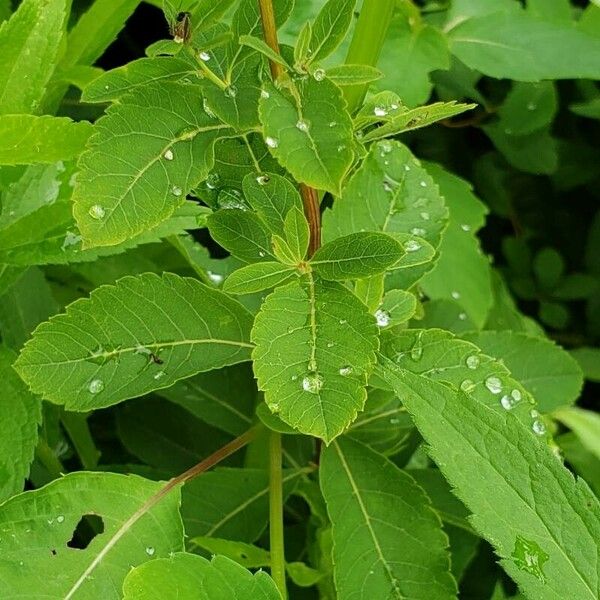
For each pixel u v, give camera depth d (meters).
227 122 0.42
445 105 0.42
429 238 0.49
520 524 0.42
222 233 0.45
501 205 0.79
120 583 0.44
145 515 0.45
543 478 0.42
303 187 0.44
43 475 0.53
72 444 0.58
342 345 0.42
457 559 0.56
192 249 0.53
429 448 0.42
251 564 0.48
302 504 0.56
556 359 0.55
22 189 0.49
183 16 0.42
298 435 0.52
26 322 0.53
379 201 0.50
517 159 0.73
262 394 0.54
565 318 0.79
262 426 0.48
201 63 0.42
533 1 0.68
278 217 0.44
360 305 0.42
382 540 0.47
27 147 0.43
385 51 0.61
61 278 0.56
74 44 0.54
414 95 0.60
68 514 0.44
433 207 0.50
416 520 0.47
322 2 0.59
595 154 0.79
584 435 0.57
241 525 0.50
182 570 0.41
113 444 0.60
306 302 0.42
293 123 0.40
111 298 0.46
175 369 0.46
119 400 0.46
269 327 0.42
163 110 0.41
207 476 0.51
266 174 0.44
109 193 0.41
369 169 0.50
